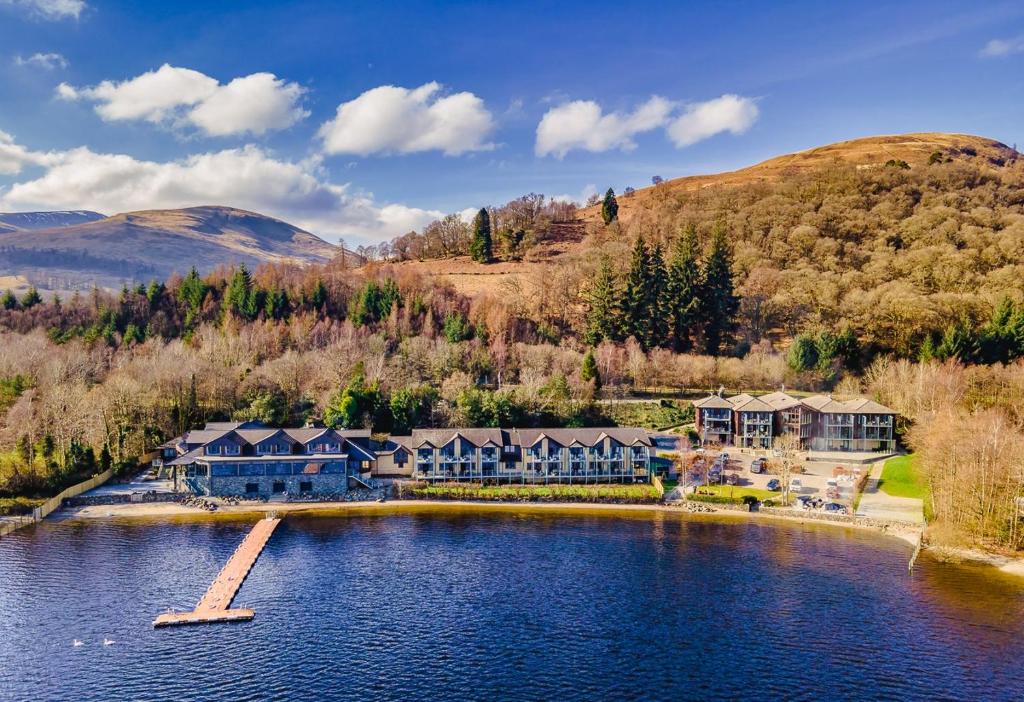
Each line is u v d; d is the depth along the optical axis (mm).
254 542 108312
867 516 121875
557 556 104625
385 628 80812
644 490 137000
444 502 134000
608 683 69688
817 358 199375
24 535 110500
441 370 185000
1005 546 106125
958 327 195250
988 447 111250
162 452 149375
